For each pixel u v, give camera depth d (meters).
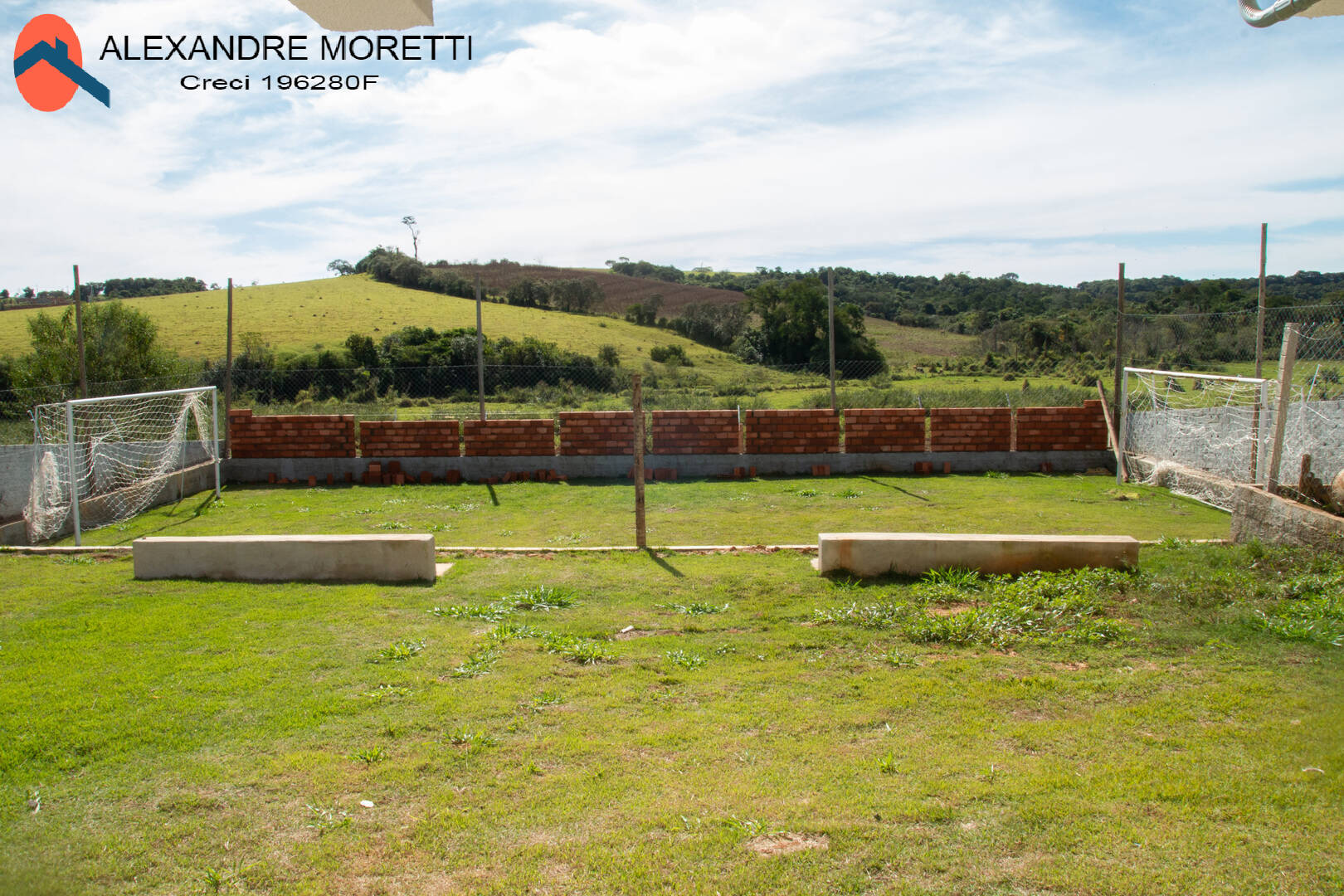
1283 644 5.97
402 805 3.98
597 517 12.98
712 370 43.38
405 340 47.31
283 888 3.34
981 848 3.51
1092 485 15.38
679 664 5.93
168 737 4.70
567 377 37.38
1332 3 1.62
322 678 5.62
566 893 3.29
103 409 16.42
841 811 3.83
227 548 8.32
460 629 6.71
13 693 5.32
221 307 60.59
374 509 13.91
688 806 3.91
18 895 3.29
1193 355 28.50
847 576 8.12
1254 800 3.83
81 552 9.79
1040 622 6.62
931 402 26.09
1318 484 8.80
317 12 1.78
